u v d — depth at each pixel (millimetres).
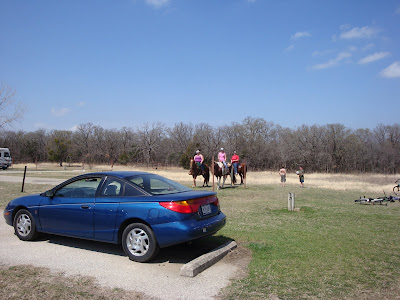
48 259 5473
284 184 24609
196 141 64250
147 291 4180
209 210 5758
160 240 5176
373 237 7184
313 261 5414
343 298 3979
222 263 5328
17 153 72938
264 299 3936
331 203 13641
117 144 76875
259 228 8086
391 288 4293
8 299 3865
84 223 5898
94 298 3949
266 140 66812
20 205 6750
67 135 77500
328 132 62500
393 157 56875
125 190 5742
